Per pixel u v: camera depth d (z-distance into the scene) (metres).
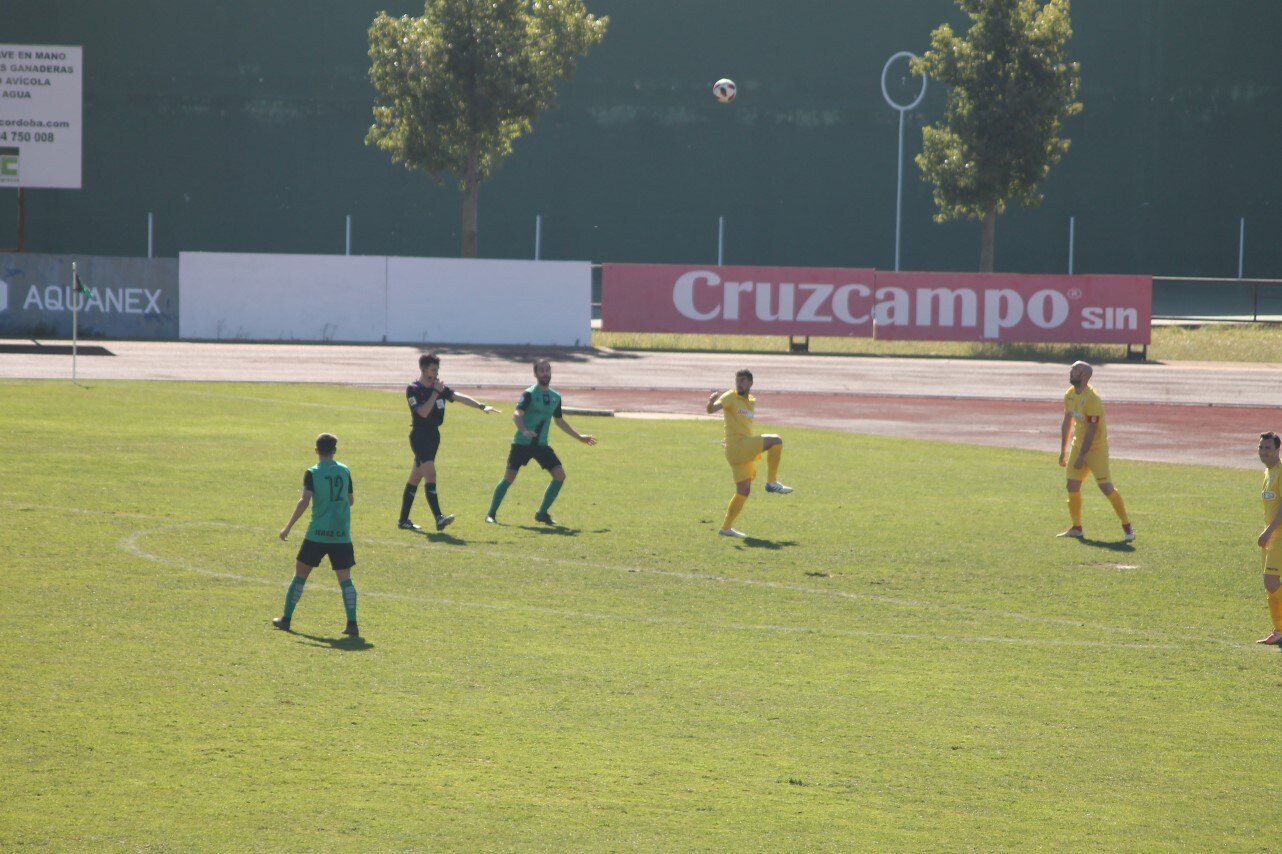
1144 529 52.25
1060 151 162.12
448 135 158.00
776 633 35.72
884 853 21.55
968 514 55.00
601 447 73.69
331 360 119.19
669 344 145.12
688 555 45.41
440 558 43.81
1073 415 49.88
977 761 26.16
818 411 97.25
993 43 157.38
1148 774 25.64
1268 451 35.69
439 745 26.11
